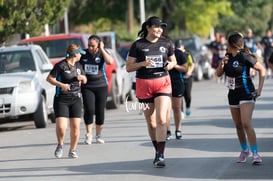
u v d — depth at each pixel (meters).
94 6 101.88
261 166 23.48
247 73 23.61
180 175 22.41
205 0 113.44
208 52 79.50
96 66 30.34
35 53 40.09
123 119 40.62
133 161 25.42
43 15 51.88
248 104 23.59
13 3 49.22
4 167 25.58
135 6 108.00
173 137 31.30
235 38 23.53
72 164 25.42
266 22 163.50
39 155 28.12
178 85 30.48
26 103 36.84
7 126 41.66
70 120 26.86
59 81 26.62
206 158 25.44
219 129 33.53
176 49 30.52
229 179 21.55
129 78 52.91
